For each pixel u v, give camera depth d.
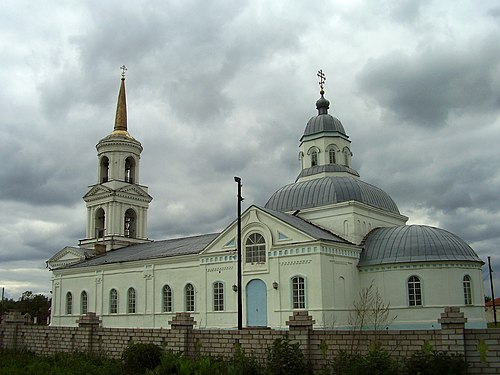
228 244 45.44
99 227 70.31
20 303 110.12
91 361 27.48
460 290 40.59
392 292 41.41
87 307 58.25
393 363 19.77
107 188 68.38
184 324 26.64
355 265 43.25
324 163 53.94
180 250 51.66
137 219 70.38
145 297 52.16
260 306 42.00
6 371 24.59
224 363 23.19
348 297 41.53
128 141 71.00
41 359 29.34
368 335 21.77
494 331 19.52
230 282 44.59
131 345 26.58
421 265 40.75
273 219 42.31
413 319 40.22
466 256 41.53
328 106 57.22
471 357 19.75
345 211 45.72
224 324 44.31
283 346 22.17
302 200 48.94
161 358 23.86
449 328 20.08
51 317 62.69
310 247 39.94
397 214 51.62
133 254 58.22
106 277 56.81
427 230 43.12
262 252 42.69
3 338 36.44
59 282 62.53
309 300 39.34
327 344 22.52
